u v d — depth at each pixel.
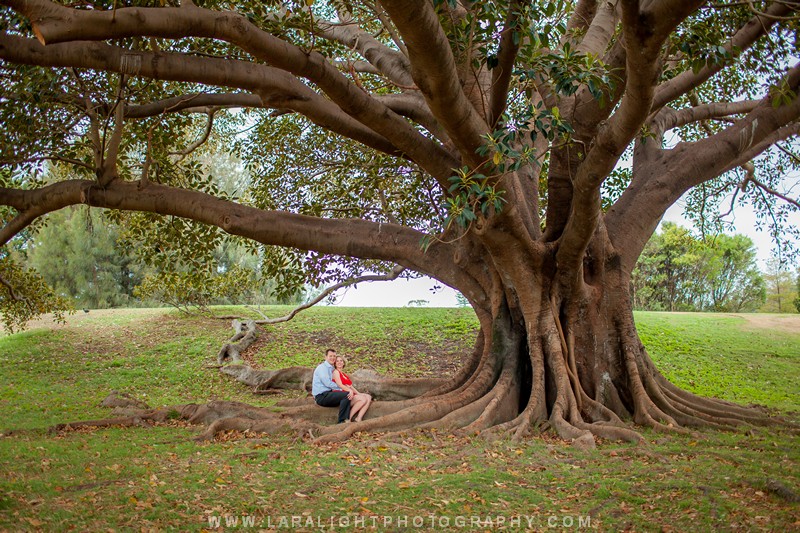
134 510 5.68
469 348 20.62
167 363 19.19
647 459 7.95
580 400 10.60
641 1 8.12
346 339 21.69
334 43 10.72
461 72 9.43
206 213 10.86
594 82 7.67
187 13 6.63
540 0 8.30
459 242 11.55
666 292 43.31
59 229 36.25
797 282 46.25
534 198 11.93
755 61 11.99
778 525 5.29
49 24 5.98
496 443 8.98
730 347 21.02
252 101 11.12
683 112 13.30
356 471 7.30
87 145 12.28
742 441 9.05
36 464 7.40
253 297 34.38
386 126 8.77
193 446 8.81
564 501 6.27
